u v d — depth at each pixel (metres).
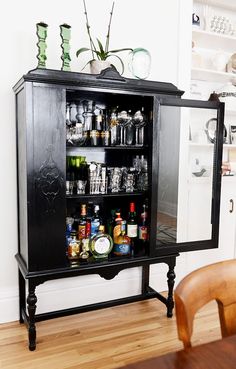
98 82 1.88
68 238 2.06
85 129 2.12
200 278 0.90
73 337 2.05
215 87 3.04
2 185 2.15
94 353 1.89
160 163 2.22
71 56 2.25
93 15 2.29
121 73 2.37
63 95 1.81
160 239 2.24
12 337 2.04
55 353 1.88
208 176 2.54
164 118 2.19
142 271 2.60
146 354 1.88
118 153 2.42
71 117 2.17
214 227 2.33
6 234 2.19
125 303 2.29
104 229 2.24
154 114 2.05
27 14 2.11
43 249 1.86
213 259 2.92
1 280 2.20
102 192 2.11
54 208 1.86
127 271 2.59
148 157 2.13
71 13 2.23
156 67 2.53
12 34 2.08
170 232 2.32
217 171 2.28
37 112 1.76
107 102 2.33
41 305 2.31
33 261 1.84
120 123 2.17
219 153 2.27
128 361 1.82
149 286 2.63
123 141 2.21
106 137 2.12
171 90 2.09
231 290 0.96
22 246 2.06
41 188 1.82
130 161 2.44
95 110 2.21
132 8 2.41
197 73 2.79
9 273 2.21
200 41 2.88
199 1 2.80
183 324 0.78
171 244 2.21
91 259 2.06
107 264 2.02
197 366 0.69
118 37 2.39
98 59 2.17
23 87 1.80
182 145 2.58
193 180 2.58
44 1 2.14
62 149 1.84
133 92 1.99
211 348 0.76
